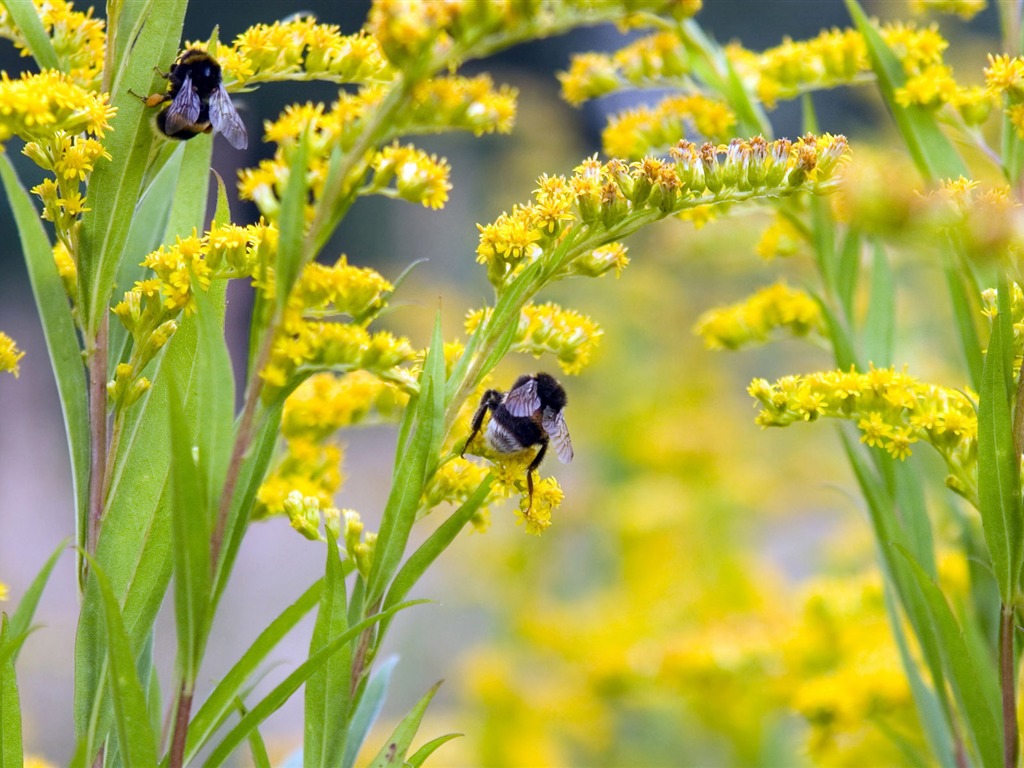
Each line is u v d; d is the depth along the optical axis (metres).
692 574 1.63
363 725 0.87
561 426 0.95
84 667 0.85
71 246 0.86
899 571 0.92
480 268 3.13
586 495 1.87
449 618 2.38
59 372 0.86
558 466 2.09
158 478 0.86
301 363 0.84
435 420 0.85
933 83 0.92
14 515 3.91
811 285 0.97
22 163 3.58
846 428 0.94
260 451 0.84
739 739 1.18
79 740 0.85
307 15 0.88
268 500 0.89
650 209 0.86
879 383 0.89
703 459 1.76
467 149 3.28
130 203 0.86
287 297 0.83
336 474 0.91
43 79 0.85
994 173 1.01
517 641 1.77
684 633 1.26
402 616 2.52
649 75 0.97
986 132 1.02
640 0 0.83
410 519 0.85
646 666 1.32
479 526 0.88
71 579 3.25
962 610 0.91
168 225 0.88
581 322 0.88
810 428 2.00
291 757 0.90
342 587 0.84
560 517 1.86
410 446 0.85
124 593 0.85
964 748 0.92
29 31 0.87
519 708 1.46
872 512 0.92
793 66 0.96
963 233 0.83
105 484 0.86
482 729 1.47
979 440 0.86
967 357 0.91
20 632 0.84
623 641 1.45
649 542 1.68
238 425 0.84
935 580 0.92
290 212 0.82
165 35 0.86
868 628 1.03
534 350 0.88
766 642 1.12
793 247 0.97
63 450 4.46
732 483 1.77
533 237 0.86
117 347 0.87
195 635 0.82
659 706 1.35
